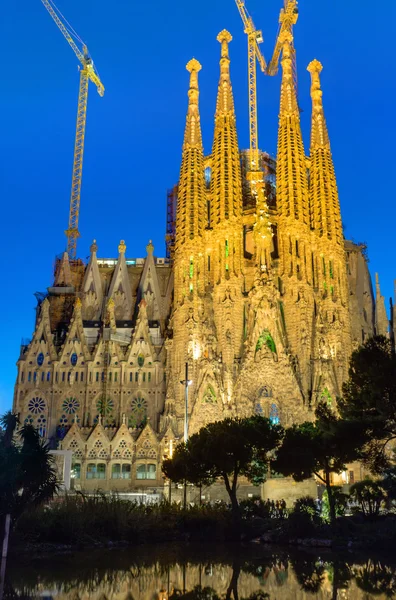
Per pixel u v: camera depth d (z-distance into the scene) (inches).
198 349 4726.9
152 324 5364.2
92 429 4574.3
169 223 6850.4
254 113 6540.4
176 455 2321.6
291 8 6781.5
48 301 5305.1
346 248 5851.4
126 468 4468.5
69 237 6501.0
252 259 5231.3
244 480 3909.9
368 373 1745.8
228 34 5969.5
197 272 5029.5
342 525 1932.8
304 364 4675.2
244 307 4958.2
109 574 1184.8
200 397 4525.1
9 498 1569.9
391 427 1793.8
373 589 1018.7
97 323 5398.6
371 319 5644.7
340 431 1804.9
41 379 4894.2
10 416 1678.2
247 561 1405.0
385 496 2342.5
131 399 4849.9
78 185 6702.8
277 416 4505.4
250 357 4648.1
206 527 2003.0
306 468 2217.0
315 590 1012.5
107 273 6048.2
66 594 961.5
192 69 5777.6
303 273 4980.3
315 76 5974.4
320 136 5664.4
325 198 5364.2
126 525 1825.8
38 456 1676.9
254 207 5472.4
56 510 1723.7
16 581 1079.6
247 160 6289.4
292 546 1780.3
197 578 1146.7
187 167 5374.0
